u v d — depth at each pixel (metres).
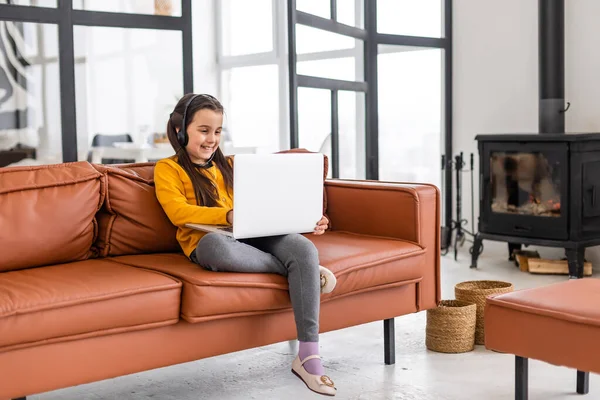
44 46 3.78
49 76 3.82
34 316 1.92
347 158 4.86
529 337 2.15
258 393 2.52
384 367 2.78
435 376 2.67
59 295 1.98
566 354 2.06
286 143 6.82
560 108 4.73
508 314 2.21
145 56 5.39
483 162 4.75
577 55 4.85
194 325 2.24
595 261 4.83
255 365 2.84
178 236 2.57
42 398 2.49
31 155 3.85
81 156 4.08
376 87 5.10
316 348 2.33
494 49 5.27
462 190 5.49
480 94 5.36
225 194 2.69
